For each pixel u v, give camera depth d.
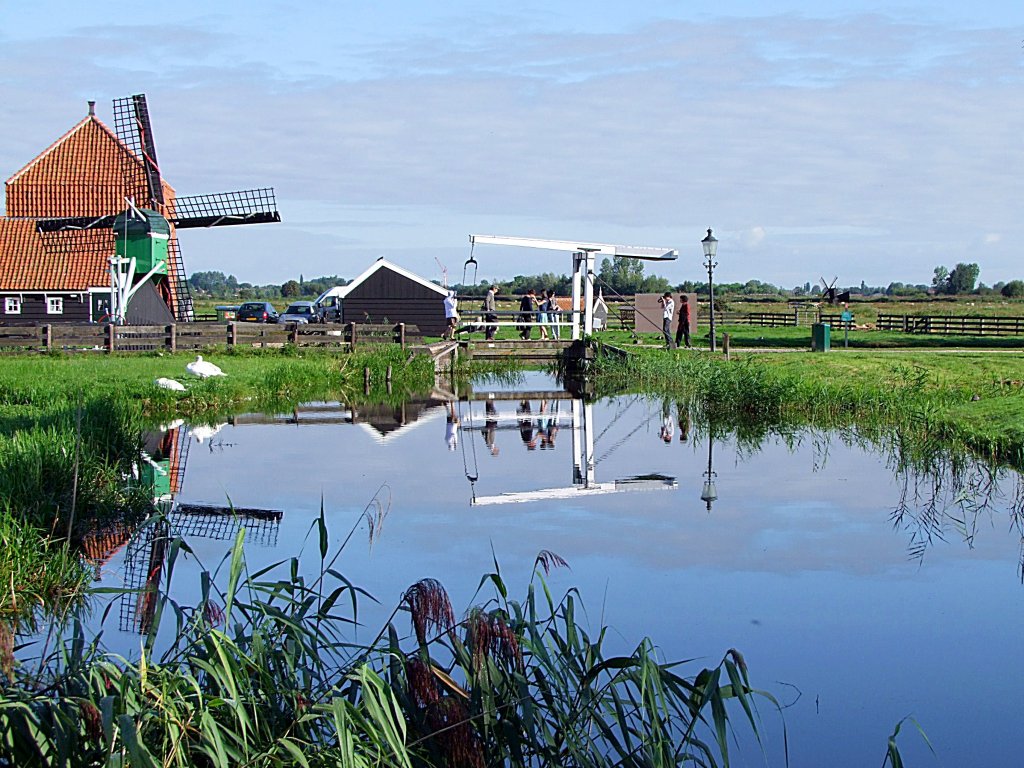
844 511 13.09
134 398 22.97
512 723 5.49
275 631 6.17
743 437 20.14
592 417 24.06
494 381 33.94
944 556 10.88
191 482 14.90
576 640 5.94
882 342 41.38
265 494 14.05
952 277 155.88
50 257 43.50
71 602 8.95
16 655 7.71
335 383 30.17
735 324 60.25
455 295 38.97
